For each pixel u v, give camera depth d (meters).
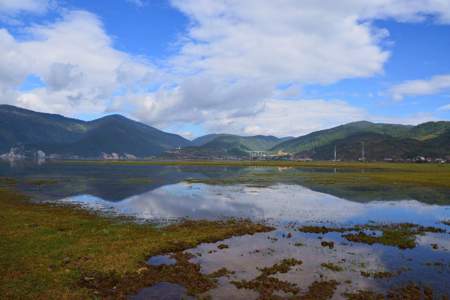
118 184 75.25
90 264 20.52
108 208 43.09
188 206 45.25
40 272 18.91
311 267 21.22
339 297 16.92
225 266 21.36
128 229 30.23
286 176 102.94
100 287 17.69
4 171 126.44
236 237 28.70
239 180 87.44
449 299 16.77
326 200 51.31
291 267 21.16
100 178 92.25
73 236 26.80
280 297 16.83
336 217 38.38
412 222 36.22
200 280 18.78
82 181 82.19
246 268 20.97
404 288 17.97
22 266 19.69
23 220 32.47
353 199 52.44
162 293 17.30
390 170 134.50
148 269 20.33
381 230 31.78
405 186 70.75
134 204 46.62
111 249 23.53
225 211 41.62
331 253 24.17
